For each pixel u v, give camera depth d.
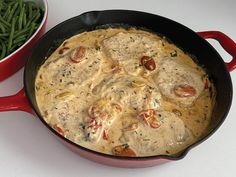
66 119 0.39
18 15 0.48
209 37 0.44
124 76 0.43
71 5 0.55
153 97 0.41
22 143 0.41
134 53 0.46
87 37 0.47
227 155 0.40
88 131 0.38
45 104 0.41
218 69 0.42
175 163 0.39
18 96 0.38
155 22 0.46
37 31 0.45
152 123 0.39
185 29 0.45
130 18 0.47
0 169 0.38
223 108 0.38
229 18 0.54
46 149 0.40
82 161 0.40
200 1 0.56
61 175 0.38
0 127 0.42
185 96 0.41
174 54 0.46
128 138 0.38
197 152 0.40
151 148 0.37
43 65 0.44
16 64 0.45
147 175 0.39
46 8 0.49
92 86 0.42
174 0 0.56
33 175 0.38
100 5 0.55
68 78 0.43
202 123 0.40
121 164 0.35
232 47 0.43
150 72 0.44
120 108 0.40
